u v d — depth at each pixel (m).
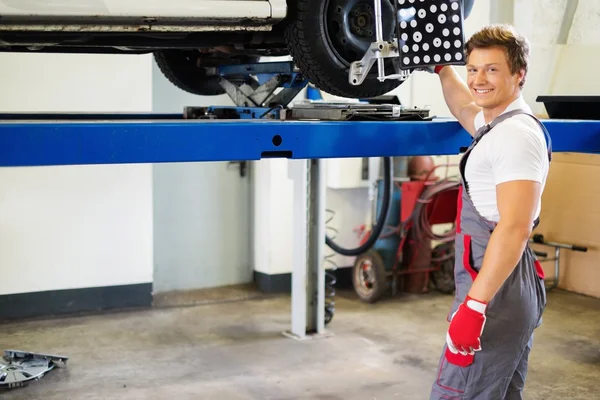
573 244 6.48
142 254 5.97
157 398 4.23
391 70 3.14
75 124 2.24
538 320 2.49
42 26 2.53
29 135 2.19
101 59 5.68
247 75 4.00
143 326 5.56
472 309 2.25
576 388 4.46
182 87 4.20
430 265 6.50
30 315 5.71
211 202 6.54
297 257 5.28
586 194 6.36
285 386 4.43
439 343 5.23
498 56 2.39
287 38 3.02
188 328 5.54
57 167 5.66
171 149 2.36
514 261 2.23
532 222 2.29
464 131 2.92
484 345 2.39
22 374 4.45
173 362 4.82
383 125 2.75
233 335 5.38
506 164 2.28
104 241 5.85
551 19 6.04
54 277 5.75
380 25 2.80
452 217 6.38
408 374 4.65
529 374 4.68
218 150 2.44
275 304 6.20
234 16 2.76
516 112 2.42
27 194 5.61
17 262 5.64
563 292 6.52
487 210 2.42
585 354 5.05
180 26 2.72
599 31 5.80
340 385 4.46
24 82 5.52
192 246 6.52
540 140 2.31
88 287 5.85
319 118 2.94
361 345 5.18
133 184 5.88
